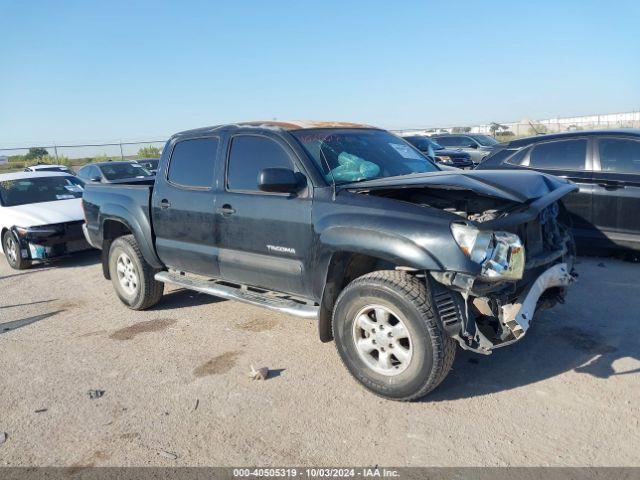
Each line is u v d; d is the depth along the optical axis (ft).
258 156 15.71
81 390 14.28
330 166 14.62
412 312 11.83
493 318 12.19
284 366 15.02
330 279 13.75
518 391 12.97
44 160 109.19
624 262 23.35
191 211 17.40
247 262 15.83
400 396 12.49
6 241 30.19
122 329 18.75
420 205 12.52
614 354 14.56
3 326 19.89
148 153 112.88
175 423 12.41
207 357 15.94
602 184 22.93
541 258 13.08
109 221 21.22
